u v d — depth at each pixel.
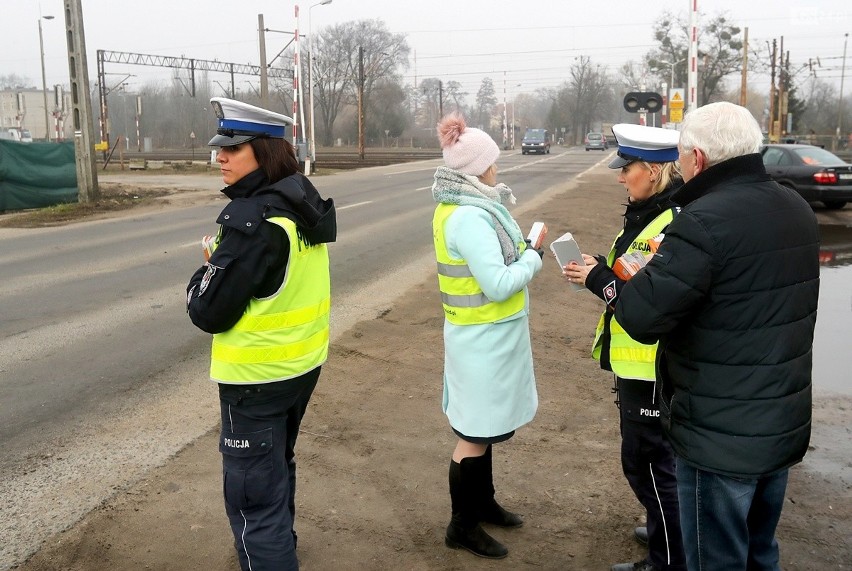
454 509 3.18
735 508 2.24
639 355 2.78
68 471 3.96
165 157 52.56
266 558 2.63
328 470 3.95
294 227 2.53
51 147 19.34
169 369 5.77
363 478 3.86
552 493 3.74
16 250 11.84
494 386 3.04
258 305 2.52
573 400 5.06
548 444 4.32
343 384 5.27
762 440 2.16
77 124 18.81
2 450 4.27
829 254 11.60
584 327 7.00
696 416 2.23
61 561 3.11
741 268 2.13
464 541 3.18
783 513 3.59
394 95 90.12
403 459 4.09
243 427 2.62
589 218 14.59
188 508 3.54
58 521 3.43
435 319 7.08
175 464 4.03
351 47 86.81
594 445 4.32
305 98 74.62
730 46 60.31
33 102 103.00
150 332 6.84
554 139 104.94
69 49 18.53
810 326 2.26
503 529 3.39
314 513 3.51
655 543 2.97
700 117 2.27
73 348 6.35
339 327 6.78
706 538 2.30
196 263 10.41
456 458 3.16
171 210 17.91
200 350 6.27
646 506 2.96
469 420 3.06
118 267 10.17
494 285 2.86
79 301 8.13
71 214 17.19
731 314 2.15
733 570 2.30
